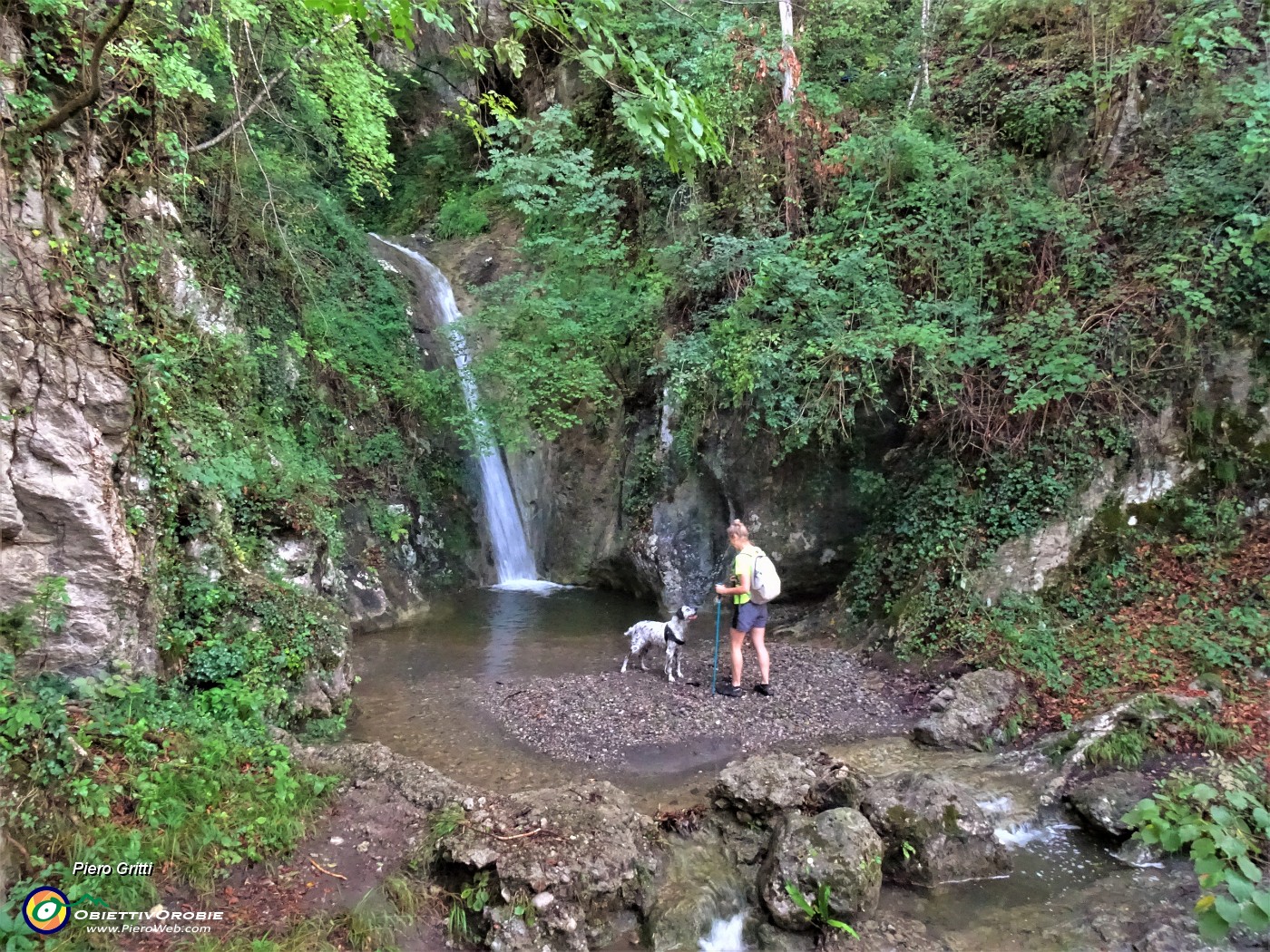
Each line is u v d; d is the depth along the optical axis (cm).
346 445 1100
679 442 1095
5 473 483
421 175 1958
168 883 401
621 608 1134
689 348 1038
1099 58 952
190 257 842
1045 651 731
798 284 925
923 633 802
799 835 470
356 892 425
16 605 491
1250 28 881
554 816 475
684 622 812
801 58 1178
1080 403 814
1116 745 588
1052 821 551
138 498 588
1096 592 770
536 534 1363
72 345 527
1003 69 1039
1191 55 880
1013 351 849
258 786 498
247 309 970
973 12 1061
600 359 1232
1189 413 790
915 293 934
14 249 498
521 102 1819
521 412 1147
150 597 582
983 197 932
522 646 955
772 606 1026
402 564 1123
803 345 930
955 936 435
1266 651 649
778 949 432
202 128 924
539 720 721
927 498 860
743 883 479
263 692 628
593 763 641
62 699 466
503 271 1534
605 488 1265
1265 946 409
